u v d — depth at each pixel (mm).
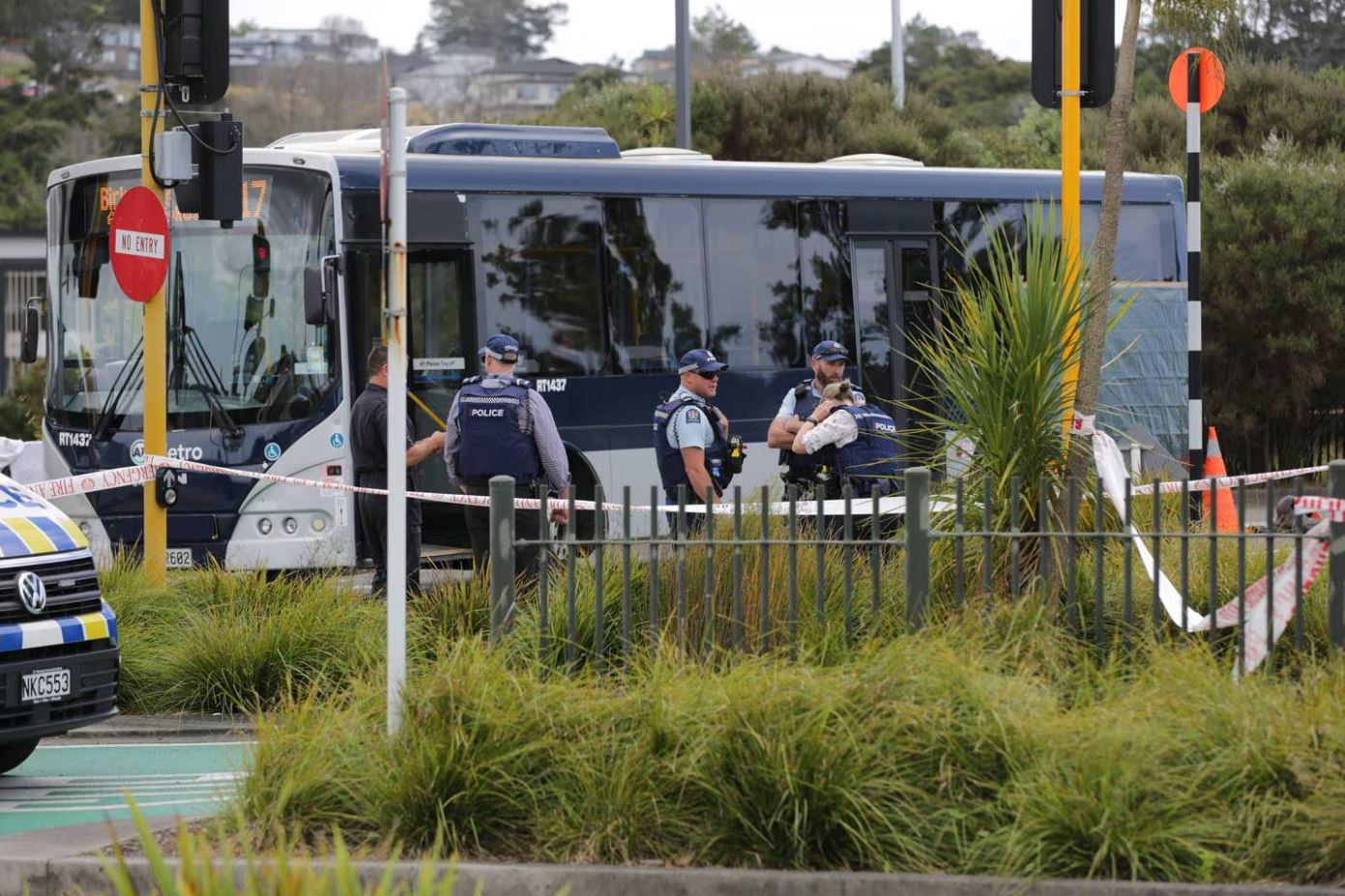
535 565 36031
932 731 21812
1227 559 30641
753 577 28078
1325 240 78188
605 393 52188
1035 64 36938
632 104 110000
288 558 47844
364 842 21891
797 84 108250
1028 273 30266
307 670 33812
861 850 21016
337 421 48156
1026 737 21719
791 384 55188
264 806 22750
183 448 47750
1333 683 22719
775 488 38781
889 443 39344
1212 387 80625
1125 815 20484
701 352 41000
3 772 29375
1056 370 30156
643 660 24516
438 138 51375
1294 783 20984
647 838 21625
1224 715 21844
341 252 48188
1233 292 78938
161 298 41594
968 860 20797
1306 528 28531
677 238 53719
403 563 23984
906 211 57438
